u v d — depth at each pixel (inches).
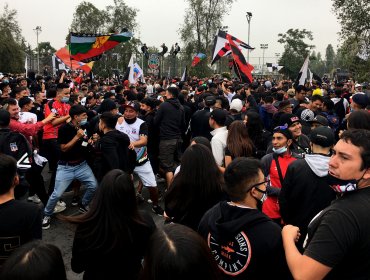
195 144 121.0
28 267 60.9
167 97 268.8
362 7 604.4
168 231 61.1
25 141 187.6
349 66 687.7
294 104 338.6
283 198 126.8
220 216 88.9
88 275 96.9
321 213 77.1
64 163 210.1
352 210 70.3
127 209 96.2
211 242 87.9
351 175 72.1
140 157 230.8
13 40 1497.3
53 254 64.5
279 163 147.4
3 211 104.0
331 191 117.4
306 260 71.4
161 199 265.1
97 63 1234.0
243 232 82.5
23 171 185.6
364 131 74.1
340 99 375.2
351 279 70.8
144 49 1017.5
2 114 180.7
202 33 1374.3
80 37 375.9
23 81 401.4
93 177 216.7
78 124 210.1
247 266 81.8
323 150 122.0
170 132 261.3
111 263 94.8
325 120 222.2
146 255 60.6
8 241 103.5
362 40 620.4
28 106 254.1
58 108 282.5
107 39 385.4
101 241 93.9
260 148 215.2
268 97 310.7
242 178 86.8
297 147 170.6
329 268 69.5
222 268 85.5
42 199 232.4
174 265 56.0
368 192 73.0
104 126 204.2
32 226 107.3
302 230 122.3
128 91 390.3
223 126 196.1
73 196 253.0
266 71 1617.9
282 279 81.6
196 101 430.3
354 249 69.7
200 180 114.4
